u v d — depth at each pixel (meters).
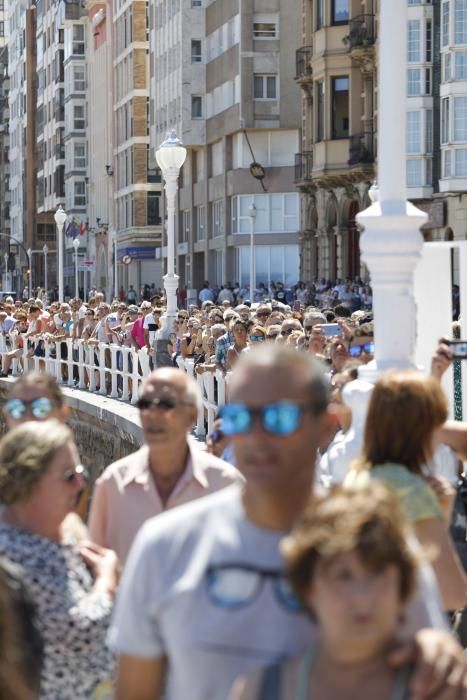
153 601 10.35
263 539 10.38
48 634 12.59
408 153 118.69
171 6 184.25
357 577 9.00
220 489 15.96
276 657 10.06
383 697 9.24
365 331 25.61
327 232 140.62
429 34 117.75
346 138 131.62
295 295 128.00
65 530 13.57
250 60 159.88
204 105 177.12
